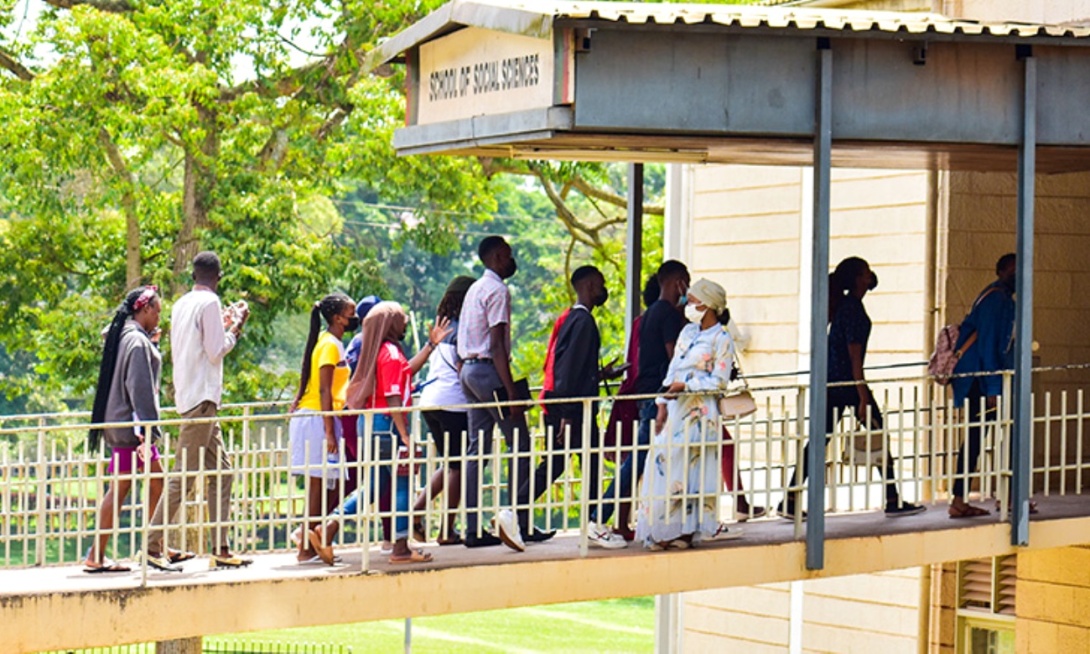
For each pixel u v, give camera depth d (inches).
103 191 1450.5
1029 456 666.2
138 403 548.7
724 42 581.6
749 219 988.6
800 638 948.6
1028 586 848.9
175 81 1290.6
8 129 1285.7
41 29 1403.8
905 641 897.5
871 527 654.5
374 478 569.0
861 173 919.0
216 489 566.6
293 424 583.2
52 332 1411.2
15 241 1429.6
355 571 551.8
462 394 601.3
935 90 621.3
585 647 1957.4
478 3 582.6
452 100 627.5
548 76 566.6
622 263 1739.7
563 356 602.9
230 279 1328.7
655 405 616.1
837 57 605.3
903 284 894.4
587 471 585.9
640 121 569.9
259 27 1363.2
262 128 1375.5
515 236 3587.6
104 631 516.7
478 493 592.7
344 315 584.7
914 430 680.4
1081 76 648.4
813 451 615.8
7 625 505.0
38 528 559.5
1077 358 867.4
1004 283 684.7
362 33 1349.7
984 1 860.6
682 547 603.5
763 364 977.5
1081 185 869.8
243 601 534.6
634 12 558.6
